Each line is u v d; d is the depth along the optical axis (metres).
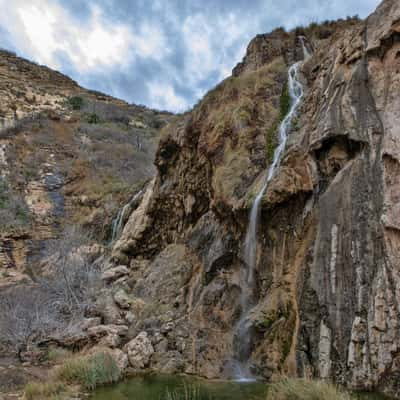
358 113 8.02
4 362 9.62
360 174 7.41
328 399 5.39
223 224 11.49
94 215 24.23
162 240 16.22
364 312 6.42
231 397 6.69
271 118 11.54
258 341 8.27
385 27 8.05
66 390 7.59
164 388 7.59
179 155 15.64
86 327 11.24
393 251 6.33
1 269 21.17
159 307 11.57
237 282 9.95
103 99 55.84
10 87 44.09
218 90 13.69
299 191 8.65
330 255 7.29
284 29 15.38
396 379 5.75
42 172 29.33
